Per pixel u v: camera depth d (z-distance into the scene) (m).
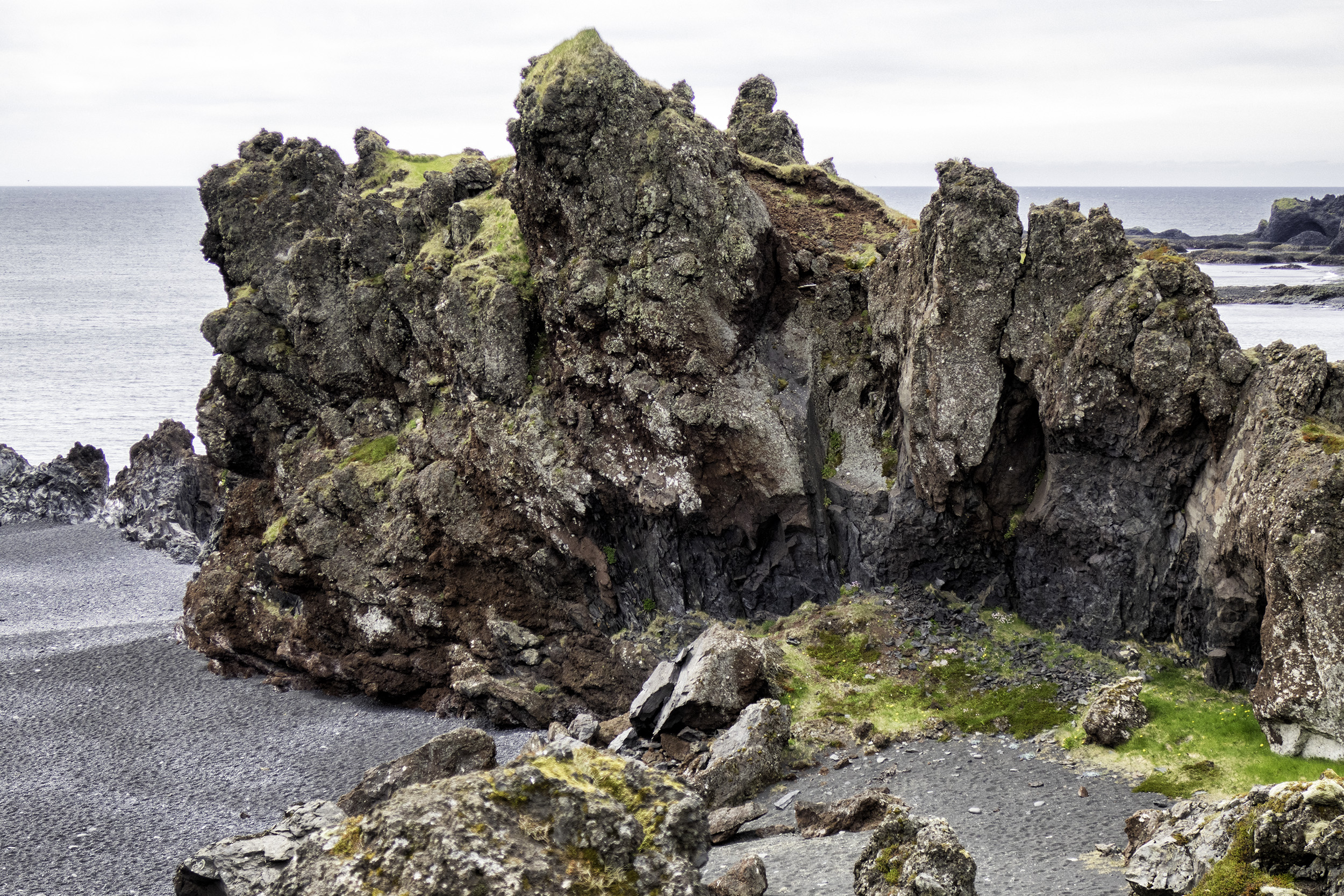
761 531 34.28
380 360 44.56
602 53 33.53
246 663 46.91
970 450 30.88
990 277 30.38
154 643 51.06
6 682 45.78
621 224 33.88
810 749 27.66
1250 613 25.66
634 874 13.31
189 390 138.62
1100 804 22.52
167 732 39.81
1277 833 14.51
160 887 27.84
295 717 41.12
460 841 12.92
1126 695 25.70
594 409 35.50
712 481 34.09
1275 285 145.25
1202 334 27.28
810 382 35.22
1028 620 31.62
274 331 48.81
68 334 187.75
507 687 37.41
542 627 38.62
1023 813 22.52
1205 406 26.84
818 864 20.45
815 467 34.38
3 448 86.06
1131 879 16.17
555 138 33.75
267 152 52.12
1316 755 22.78
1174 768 23.64
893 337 33.69
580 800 13.73
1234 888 14.45
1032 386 30.23
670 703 29.50
